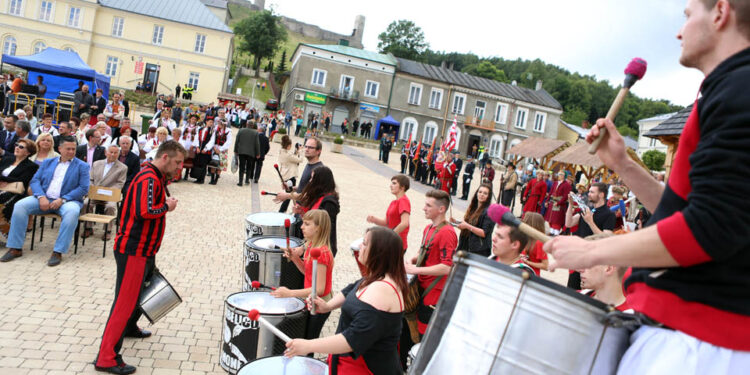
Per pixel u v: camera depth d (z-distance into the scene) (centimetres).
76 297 567
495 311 149
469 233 546
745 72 111
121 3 4534
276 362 329
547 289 144
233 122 3700
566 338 141
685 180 127
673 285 124
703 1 128
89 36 4400
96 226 890
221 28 4675
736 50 121
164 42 4588
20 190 702
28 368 411
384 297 295
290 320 396
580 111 9169
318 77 4659
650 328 130
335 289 715
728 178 107
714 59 125
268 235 550
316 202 543
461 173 3225
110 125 1312
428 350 160
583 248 129
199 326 534
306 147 695
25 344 449
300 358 338
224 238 898
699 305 119
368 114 4775
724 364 114
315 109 4684
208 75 4691
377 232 312
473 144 5059
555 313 142
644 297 132
